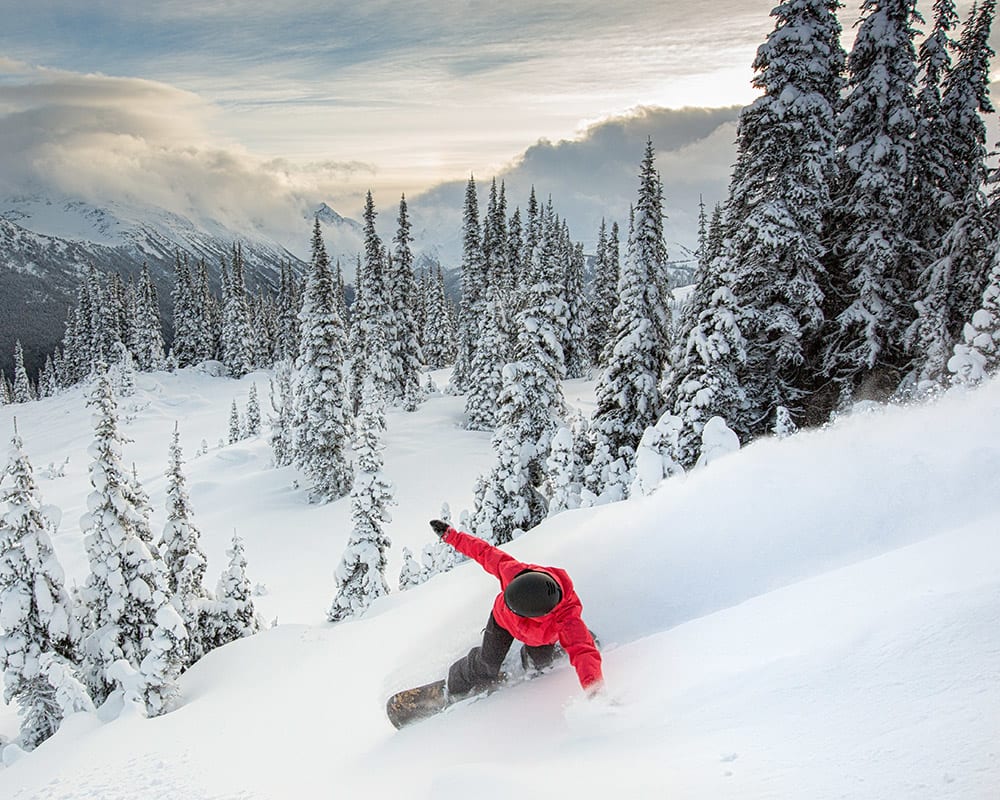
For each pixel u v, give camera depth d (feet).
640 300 69.77
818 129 56.03
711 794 4.58
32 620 44.34
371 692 17.10
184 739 19.49
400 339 173.47
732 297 56.80
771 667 6.96
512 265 215.31
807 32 56.03
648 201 69.31
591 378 203.82
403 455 132.87
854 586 8.82
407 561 71.05
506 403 88.89
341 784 11.12
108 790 16.16
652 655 9.85
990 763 3.73
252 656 34.30
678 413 55.06
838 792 4.03
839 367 64.39
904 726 4.59
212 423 240.12
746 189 60.49
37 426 249.55
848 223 66.44
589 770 6.11
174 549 53.42
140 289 300.40
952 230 58.39
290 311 311.27
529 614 10.29
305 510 122.31
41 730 44.27
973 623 5.75
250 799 12.78
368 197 164.55
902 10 62.13
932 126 67.10
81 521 46.09
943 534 10.21
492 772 6.78
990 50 65.46
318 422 124.67
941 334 55.62
